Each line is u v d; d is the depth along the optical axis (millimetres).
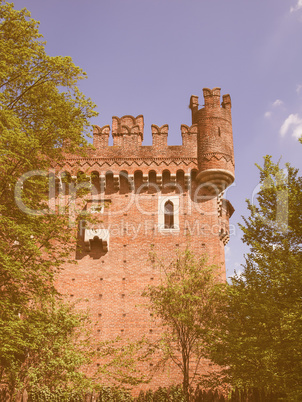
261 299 19578
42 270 19969
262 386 19578
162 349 25453
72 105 22766
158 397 18953
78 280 29812
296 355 17234
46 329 22578
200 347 25422
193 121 34969
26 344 19141
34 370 21469
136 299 29172
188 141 33250
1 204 20375
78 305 29094
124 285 29609
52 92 22422
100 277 29859
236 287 22109
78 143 22984
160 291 26906
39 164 21859
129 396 20078
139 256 30453
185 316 24109
